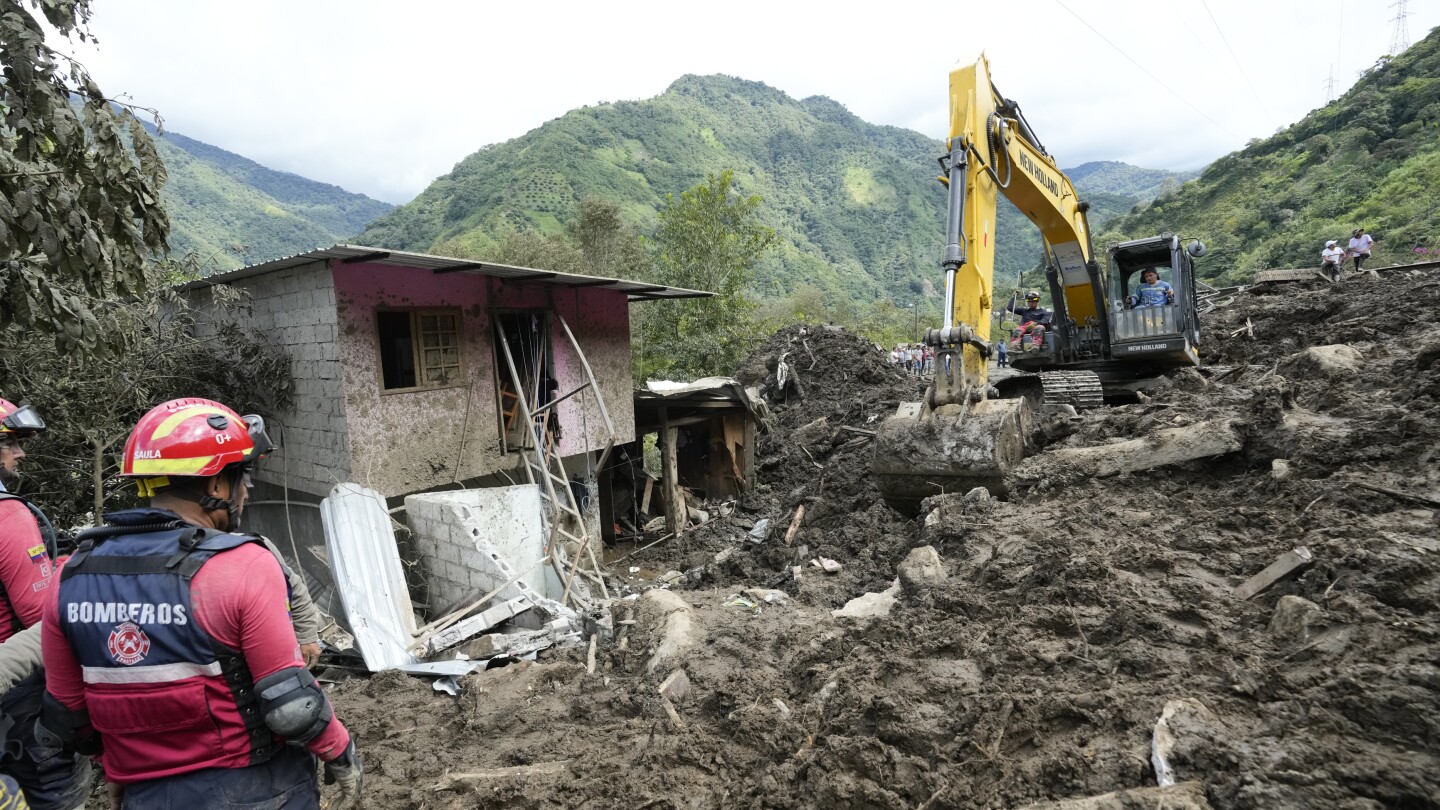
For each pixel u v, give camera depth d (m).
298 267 8.95
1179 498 5.82
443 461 9.78
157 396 8.46
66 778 2.99
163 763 2.07
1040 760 2.97
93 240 5.14
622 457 13.90
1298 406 6.75
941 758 3.16
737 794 3.41
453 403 9.89
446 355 9.88
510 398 10.81
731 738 3.95
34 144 4.93
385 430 9.18
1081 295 11.30
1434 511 4.30
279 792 2.19
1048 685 3.45
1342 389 6.68
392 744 4.70
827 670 4.25
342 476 9.02
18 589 2.89
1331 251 18.22
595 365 11.91
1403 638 3.09
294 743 2.20
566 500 11.60
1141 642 3.62
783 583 7.70
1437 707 2.59
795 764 3.44
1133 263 11.28
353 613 7.61
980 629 4.27
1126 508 5.80
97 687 2.04
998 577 4.92
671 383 13.95
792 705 4.12
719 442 14.54
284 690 2.05
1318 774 2.41
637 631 5.79
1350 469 5.17
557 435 11.27
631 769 3.81
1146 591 4.21
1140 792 2.52
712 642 5.23
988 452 6.53
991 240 7.64
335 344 8.70
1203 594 4.05
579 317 11.62
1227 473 6.09
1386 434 5.35
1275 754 2.57
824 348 19.62
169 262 8.81
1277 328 13.10
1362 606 3.35
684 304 29.77
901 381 17.73
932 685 3.70
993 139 7.57
